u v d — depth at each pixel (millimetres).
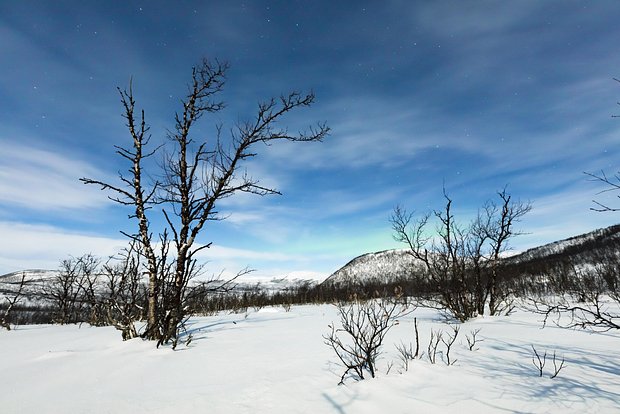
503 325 7605
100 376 4016
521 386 3402
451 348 5055
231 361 4551
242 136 9062
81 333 7781
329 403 3027
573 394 3189
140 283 8867
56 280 14750
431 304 13070
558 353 4707
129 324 6648
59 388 3588
